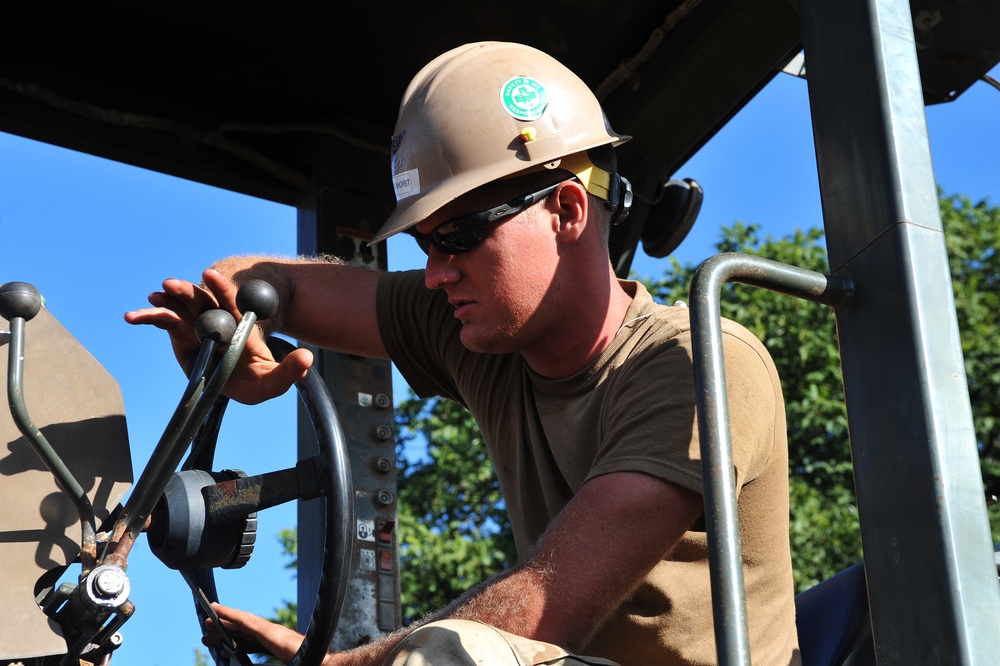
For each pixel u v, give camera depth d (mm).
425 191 1830
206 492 1625
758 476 1769
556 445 1903
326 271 2254
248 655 1770
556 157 1840
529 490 1964
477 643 1423
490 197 1828
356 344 2232
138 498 1518
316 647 1601
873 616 1335
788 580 1860
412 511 12250
